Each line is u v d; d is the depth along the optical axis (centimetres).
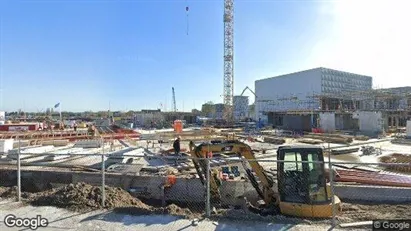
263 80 8181
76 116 12481
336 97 5519
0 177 1484
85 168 1552
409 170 1530
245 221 736
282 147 859
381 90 5147
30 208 825
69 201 848
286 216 814
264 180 959
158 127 6438
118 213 787
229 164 1344
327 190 816
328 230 684
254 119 8381
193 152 989
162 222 731
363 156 2145
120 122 8125
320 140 3045
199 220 744
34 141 2559
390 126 4806
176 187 1293
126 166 1580
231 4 8450
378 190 1117
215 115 10494
